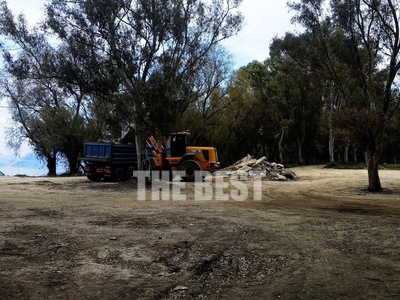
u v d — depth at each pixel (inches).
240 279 191.8
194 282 186.9
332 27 745.6
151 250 240.5
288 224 339.9
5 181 897.5
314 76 892.6
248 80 1685.5
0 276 187.6
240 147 1966.0
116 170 880.9
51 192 641.6
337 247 253.3
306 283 183.9
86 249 240.4
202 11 786.2
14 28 726.5
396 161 2561.5
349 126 675.4
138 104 712.4
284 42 813.9
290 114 1990.7
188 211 418.6
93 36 728.3
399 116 1902.1
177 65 768.3
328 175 1072.8
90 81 751.1
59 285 177.6
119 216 374.0
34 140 1600.6
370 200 559.2
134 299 163.2
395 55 679.1
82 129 1566.2
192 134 1499.8
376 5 689.0
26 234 279.6
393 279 188.1
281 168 1029.8
